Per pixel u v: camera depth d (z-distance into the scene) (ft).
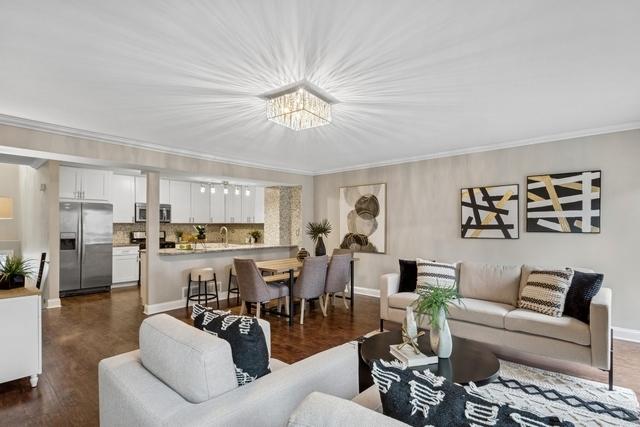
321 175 22.29
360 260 20.04
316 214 22.56
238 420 3.92
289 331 13.23
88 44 6.59
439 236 16.89
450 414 2.84
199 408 3.92
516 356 10.72
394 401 3.13
